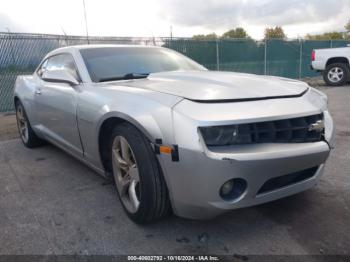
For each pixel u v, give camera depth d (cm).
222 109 194
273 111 202
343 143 418
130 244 216
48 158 407
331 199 266
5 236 229
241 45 1266
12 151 445
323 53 1142
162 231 229
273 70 1425
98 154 268
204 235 223
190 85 231
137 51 349
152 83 252
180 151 188
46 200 285
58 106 322
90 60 312
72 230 235
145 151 209
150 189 210
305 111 212
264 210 252
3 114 784
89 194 295
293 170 204
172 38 1044
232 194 197
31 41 810
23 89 431
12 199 290
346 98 805
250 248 207
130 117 213
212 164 183
